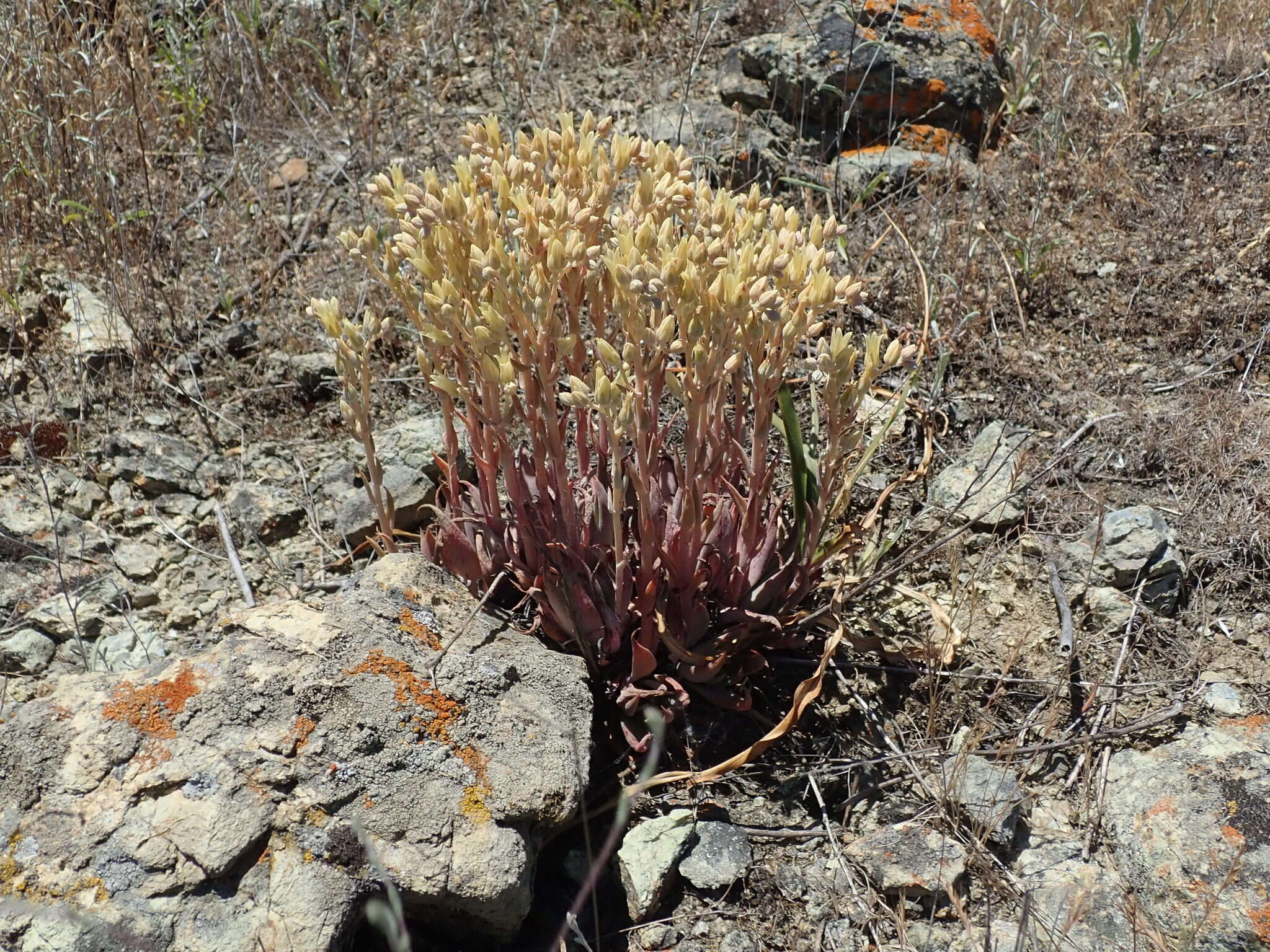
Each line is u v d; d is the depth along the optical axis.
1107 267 0.56
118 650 0.41
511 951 0.34
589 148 0.38
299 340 0.54
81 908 0.29
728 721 0.40
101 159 0.57
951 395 0.52
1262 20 0.71
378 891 0.31
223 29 0.71
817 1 0.67
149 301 0.55
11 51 0.60
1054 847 0.37
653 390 0.37
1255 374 0.51
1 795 0.31
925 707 0.41
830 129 0.65
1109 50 0.69
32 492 0.46
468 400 0.38
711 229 0.36
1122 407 0.50
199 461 0.49
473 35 0.74
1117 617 0.43
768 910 0.35
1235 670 0.41
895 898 0.35
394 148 0.66
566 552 0.37
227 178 0.63
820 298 0.35
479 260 0.35
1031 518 0.46
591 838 0.37
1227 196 0.58
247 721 0.33
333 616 0.36
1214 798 0.36
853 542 0.42
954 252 0.56
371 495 0.42
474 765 0.33
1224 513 0.45
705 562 0.38
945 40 0.65
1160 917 0.34
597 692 0.40
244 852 0.31
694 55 0.66
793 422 0.38
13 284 0.53
